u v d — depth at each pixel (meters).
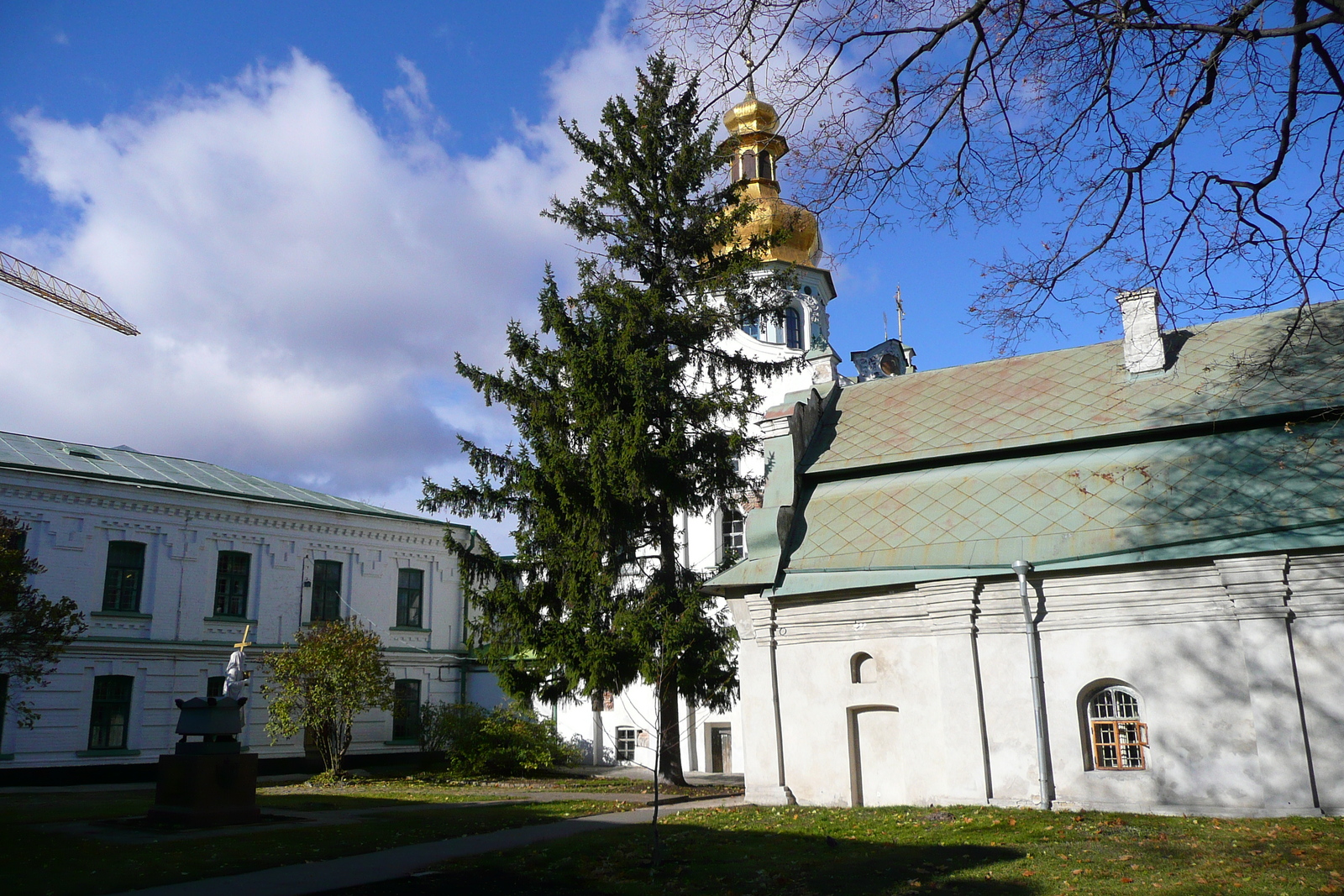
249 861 14.99
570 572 25.27
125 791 28.81
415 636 41.38
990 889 11.25
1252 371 14.37
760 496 27.34
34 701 30.92
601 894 12.21
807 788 19.23
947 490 20.02
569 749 35.59
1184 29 10.72
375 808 22.80
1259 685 15.45
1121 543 17.00
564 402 26.11
